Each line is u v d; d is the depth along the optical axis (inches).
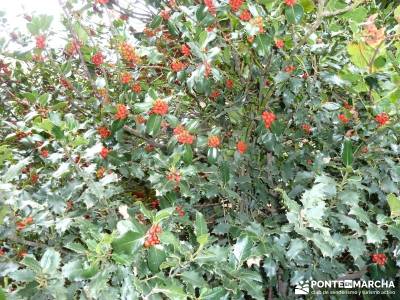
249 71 105.5
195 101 126.6
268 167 109.4
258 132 99.7
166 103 90.1
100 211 88.7
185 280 62.8
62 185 97.4
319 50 92.9
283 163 107.3
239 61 110.7
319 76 96.7
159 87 126.4
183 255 66.1
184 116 124.8
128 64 120.6
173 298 57.2
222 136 117.7
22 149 119.0
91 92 118.0
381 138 92.0
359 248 76.6
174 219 86.1
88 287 55.9
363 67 85.4
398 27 81.4
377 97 88.6
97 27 129.3
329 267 87.7
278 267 94.7
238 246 73.7
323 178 79.4
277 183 113.4
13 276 57.6
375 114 89.9
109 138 102.1
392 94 85.9
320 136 106.0
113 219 83.0
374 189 90.4
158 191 81.7
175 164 84.5
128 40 112.8
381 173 91.6
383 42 79.0
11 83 127.3
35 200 90.9
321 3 83.0
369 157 93.2
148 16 148.6
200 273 75.9
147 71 129.8
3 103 128.7
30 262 58.8
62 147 83.4
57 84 129.3
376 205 97.7
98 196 78.7
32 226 76.7
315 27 85.8
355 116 99.7
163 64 128.6
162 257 58.1
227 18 99.1
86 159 85.4
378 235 70.6
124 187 128.7
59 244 87.2
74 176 88.0
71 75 128.5
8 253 84.8
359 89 90.7
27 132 99.0
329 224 92.7
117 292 59.8
